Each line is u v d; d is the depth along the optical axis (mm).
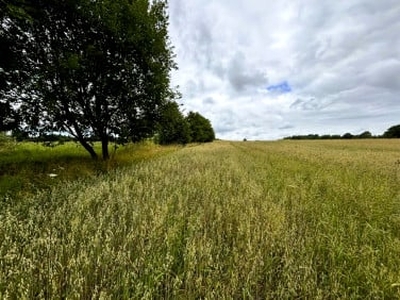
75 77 10648
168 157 18609
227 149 36188
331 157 18594
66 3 10234
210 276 3045
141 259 3184
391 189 7691
